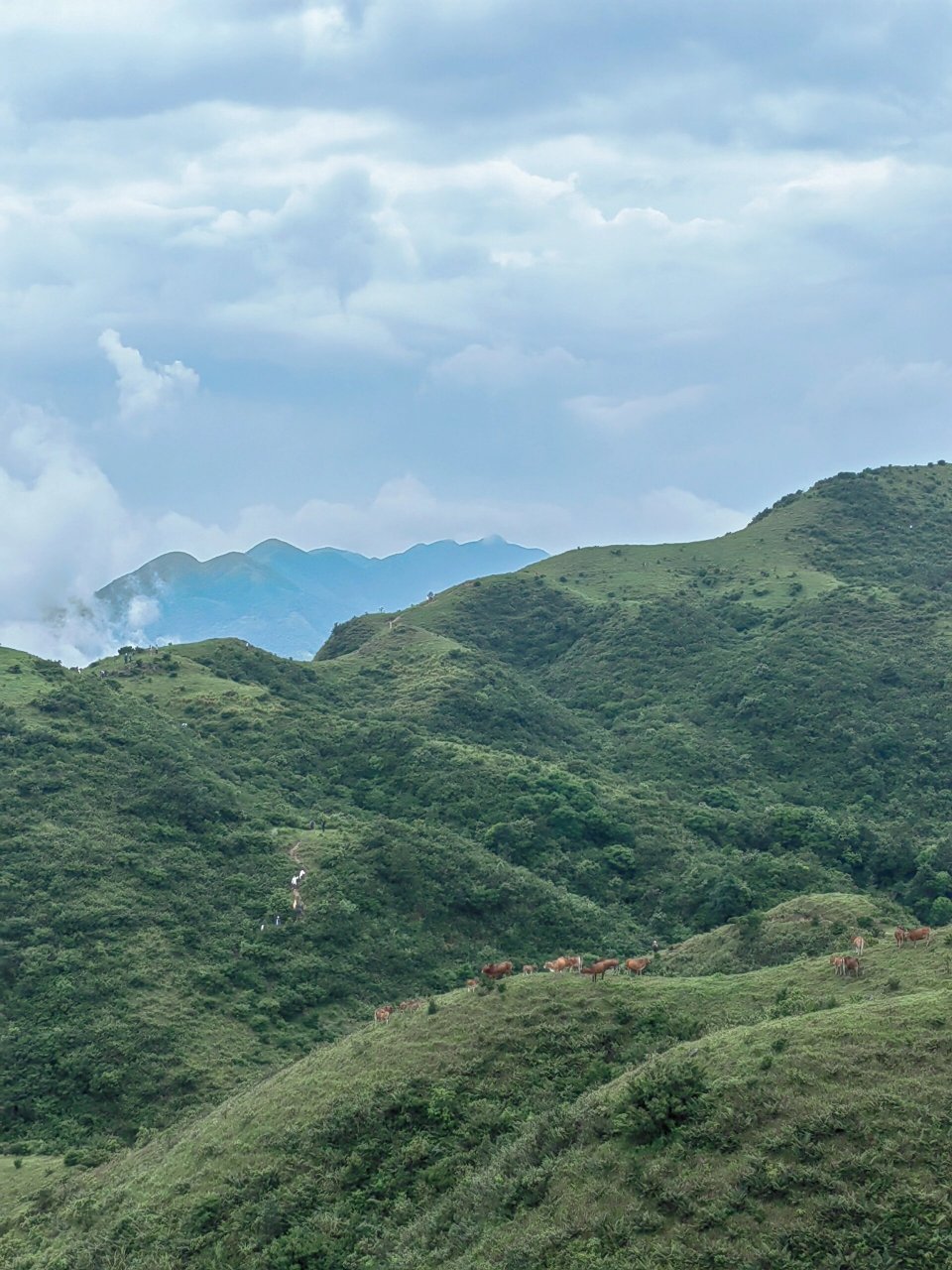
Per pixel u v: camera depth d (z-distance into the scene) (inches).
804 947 2716.5
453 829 4507.9
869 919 2790.4
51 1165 2405.3
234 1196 1812.3
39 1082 2760.8
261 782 4712.1
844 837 4741.6
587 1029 1955.0
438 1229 1541.6
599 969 2117.4
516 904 3769.7
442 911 3688.5
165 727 4761.3
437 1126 1814.7
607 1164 1448.1
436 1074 1916.8
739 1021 1876.2
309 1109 1945.1
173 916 3447.3
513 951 3595.0
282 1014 3115.2
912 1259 1168.8
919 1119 1325.0
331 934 3449.8
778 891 4072.3
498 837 4421.8
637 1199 1365.7
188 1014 3006.9
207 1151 1961.1
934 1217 1200.2
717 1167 1360.7
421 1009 2158.0
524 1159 1568.7
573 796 4781.0
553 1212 1414.9
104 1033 2886.3
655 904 4133.9
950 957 1892.2
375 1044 2073.1
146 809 3976.4
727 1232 1266.0
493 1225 1462.8
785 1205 1274.6
